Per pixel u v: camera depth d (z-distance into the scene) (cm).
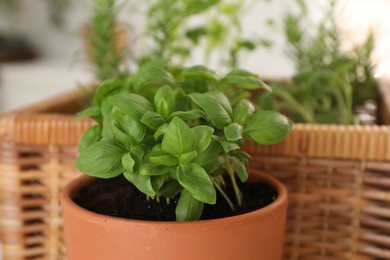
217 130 43
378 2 128
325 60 78
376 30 111
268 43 104
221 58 91
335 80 72
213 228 40
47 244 56
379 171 51
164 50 72
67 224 44
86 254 42
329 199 53
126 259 41
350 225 53
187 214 41
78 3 180
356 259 54
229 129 41
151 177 41
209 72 47
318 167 52
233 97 51
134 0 129
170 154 40
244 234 41
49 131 53
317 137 51
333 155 51
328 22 79
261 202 46
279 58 139
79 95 73
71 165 54
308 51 80
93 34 73
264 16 133
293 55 89
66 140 53
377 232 53
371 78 78
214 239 41
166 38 71
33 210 56
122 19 145
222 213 44
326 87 77
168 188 42
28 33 199
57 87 167
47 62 187
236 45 87
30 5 195
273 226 43
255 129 43
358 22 120
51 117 54
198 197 39
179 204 42
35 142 54
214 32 89
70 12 190
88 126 52
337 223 53
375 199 52
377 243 53
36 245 57
